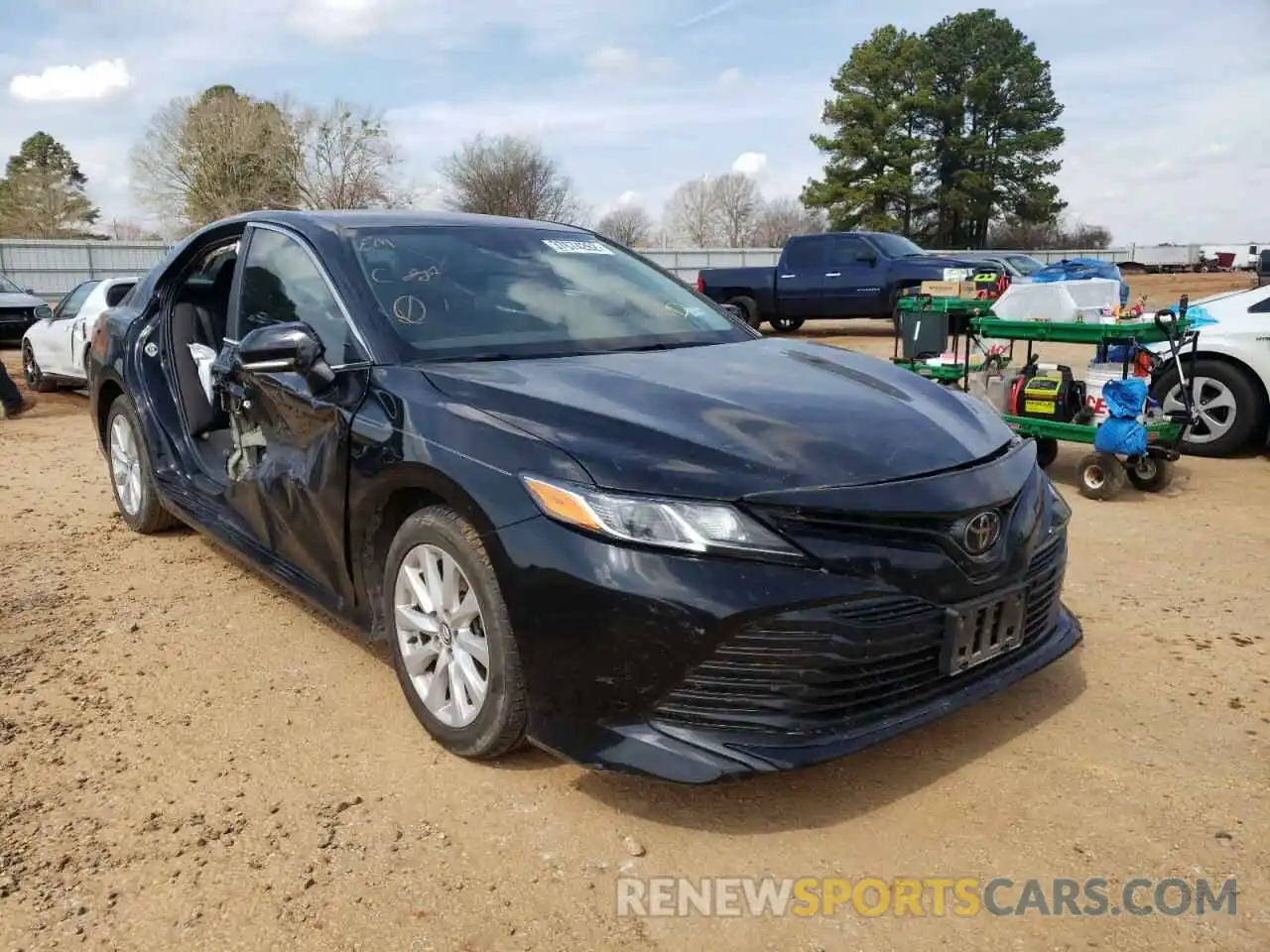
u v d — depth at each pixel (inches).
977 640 108.2
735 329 161.6
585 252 169.2
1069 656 150.4
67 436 352.2
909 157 2137.1
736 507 99.1
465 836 105.3
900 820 108.0
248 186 1774.1
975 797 112.1
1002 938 90.5
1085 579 186.4
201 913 93.7
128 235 2571.4
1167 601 174.1
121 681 142.6
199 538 209.6
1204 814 108.5
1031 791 113.3
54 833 106.2
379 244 148.4
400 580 123.5
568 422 109.9
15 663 148.6
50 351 460.1
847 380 132.0
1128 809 109.5
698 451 104.0
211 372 165.5
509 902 95.2
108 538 211.0
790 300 767.7
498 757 119.0
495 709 111.2
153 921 92.7
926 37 2365.9
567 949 89.2
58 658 150.3
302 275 148.3
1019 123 2337.6
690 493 99.7
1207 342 297.3
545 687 104.9
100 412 218.5
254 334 128.7
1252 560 196.9
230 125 1797.5
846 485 102.3
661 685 98.7
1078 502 249.3
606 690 100.9
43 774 118.0
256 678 143.0
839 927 92.0
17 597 175.8
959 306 327.3
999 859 101.4
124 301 214.5
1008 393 278.2
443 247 153.6
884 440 111.1
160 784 115.6
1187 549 205.0
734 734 98.5
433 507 118.1
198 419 189.5
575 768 118.0
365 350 131.9
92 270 1448.1
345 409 129.0
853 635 99.6
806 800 111.7
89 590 179.2
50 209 2773.1
